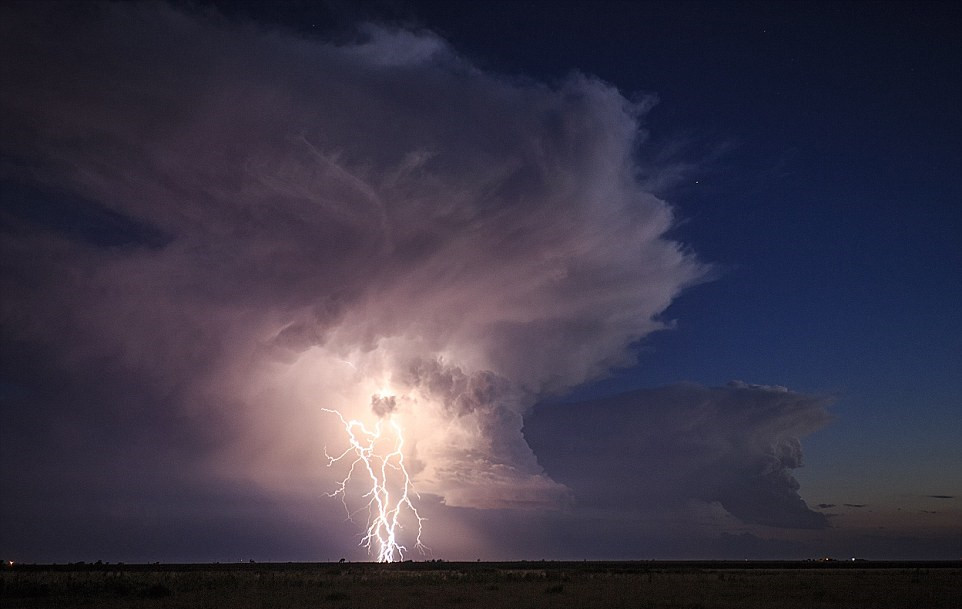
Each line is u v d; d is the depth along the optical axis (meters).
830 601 34.09
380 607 31.91
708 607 31.03
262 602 34.75
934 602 33.41
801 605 31.91
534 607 31.36
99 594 40.00
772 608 30.62
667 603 32.81
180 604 34.06
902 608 30.70
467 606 32.09
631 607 31.25
